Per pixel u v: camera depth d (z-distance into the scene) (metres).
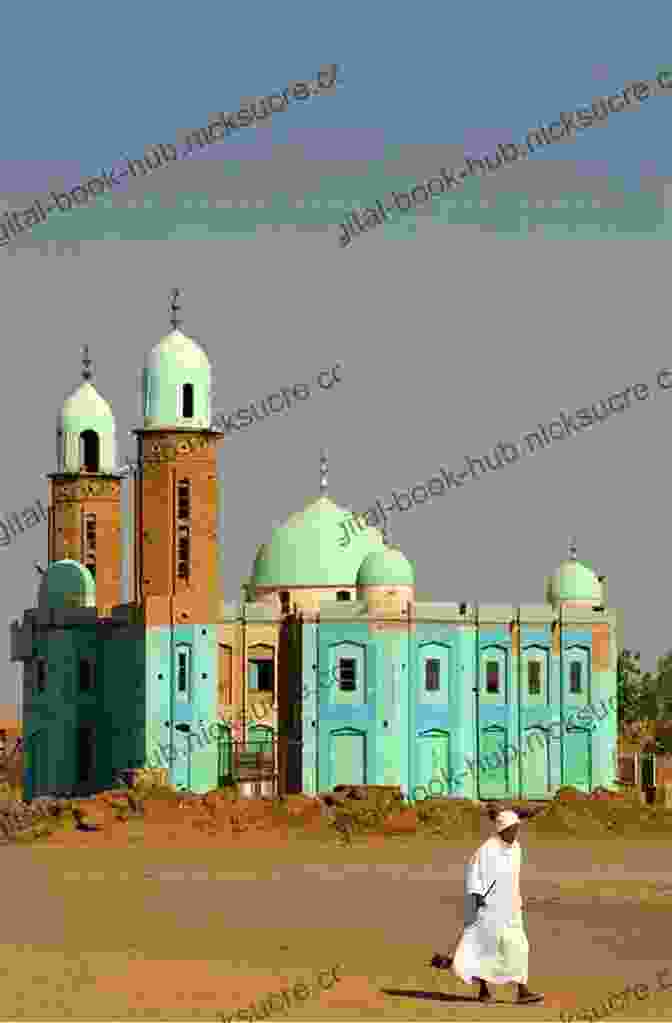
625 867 97.38
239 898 80.19
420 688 140.12
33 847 105.19
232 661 139.75
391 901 79.88
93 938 66.00
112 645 139.75
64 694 141.12
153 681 132.88
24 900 78.56
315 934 68.62
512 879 50.31
